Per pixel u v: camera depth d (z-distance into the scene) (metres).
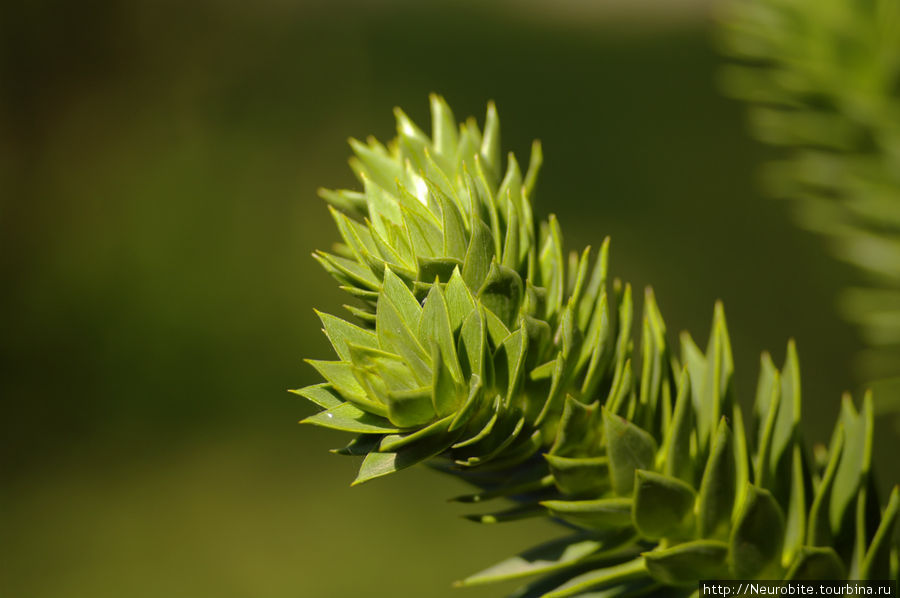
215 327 3.37
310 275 3.69
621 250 3.52
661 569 0.66
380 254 0.67
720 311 0.68
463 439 0.66
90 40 3.65
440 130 0.70
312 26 4.97
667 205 3.82
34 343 3.37
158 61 3.94
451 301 0.65
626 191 3.98
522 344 0.65
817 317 3.07
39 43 3.53
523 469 0.68
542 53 5.53
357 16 5.27
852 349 2.88
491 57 5.45
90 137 3.81
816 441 2.48
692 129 4.47
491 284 0.65
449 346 0.65
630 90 4.99
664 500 0.66
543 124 4.62
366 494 2.69
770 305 3.17
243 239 3.79
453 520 2.56
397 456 0.65
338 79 4.76
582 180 4.10
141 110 3.94
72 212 3.77
